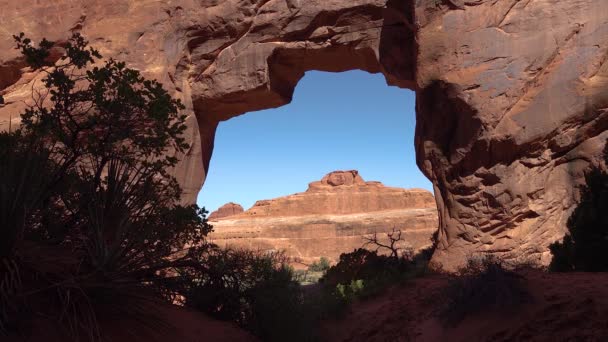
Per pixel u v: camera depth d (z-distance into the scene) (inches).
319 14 806.5
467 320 245.6
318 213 3462.1
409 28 776.9
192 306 260.1
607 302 186.9
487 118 638.5
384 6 777.6
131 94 233.3
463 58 673.6
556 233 597.9
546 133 611.2
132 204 215.2
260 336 269.6
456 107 676.1
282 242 2997.0
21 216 148.5
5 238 140.6
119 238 174.2
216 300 267.9
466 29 680.4
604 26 613.0
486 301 243.1
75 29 860.6
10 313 130.3
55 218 195.3
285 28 829.2
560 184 613.6
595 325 174.7
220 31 858.1
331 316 439.2
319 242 2947.8
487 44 663.1
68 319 143.3
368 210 3420.3
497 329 212.4
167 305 221.9
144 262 202.5
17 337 126.2
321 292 482.0
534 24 647.8
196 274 272.8
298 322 298.8
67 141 225.5
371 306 471.5
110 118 232.5
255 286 280.4
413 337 295.7
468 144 657.0
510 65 644.7
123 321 163.8
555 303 204.5
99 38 860.6
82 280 154.0
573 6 636.7
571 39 628.1
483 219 641.6
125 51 852.0
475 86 655.1
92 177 217.5
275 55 858.1
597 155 593.3
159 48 855.1
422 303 379.6
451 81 673.0
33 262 149.9
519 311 216.1
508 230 626.8
